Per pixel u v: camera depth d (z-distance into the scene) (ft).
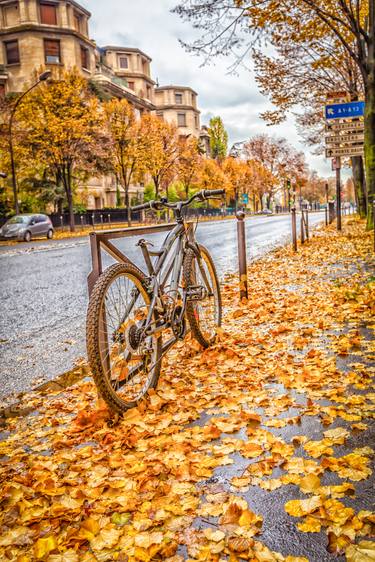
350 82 65.67
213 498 6.84
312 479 6.96
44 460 8.52
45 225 88.07
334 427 8.73
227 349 13.73
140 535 6.23
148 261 11.26
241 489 7.04
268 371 12.07
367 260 30.53
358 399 9.71
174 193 196.03
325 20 43.09
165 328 11.44
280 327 15.75
